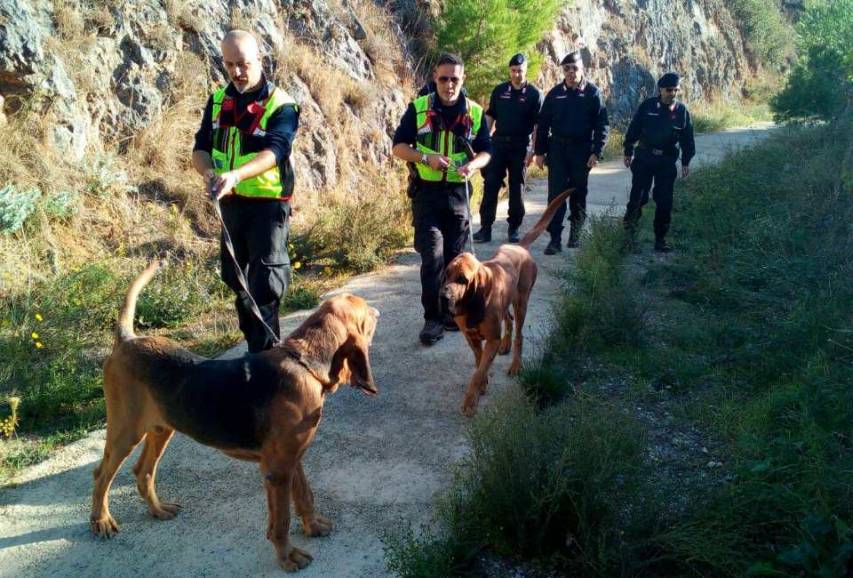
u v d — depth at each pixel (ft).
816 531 10.08
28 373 16.93
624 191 40.47
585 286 21.27
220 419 10.43
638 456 12.24
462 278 14.75
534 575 10.79
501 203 36.86
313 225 27.86
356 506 12.49
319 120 32.53
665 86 25.98
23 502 12.69
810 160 35.27
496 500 11.21
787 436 12.89
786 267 21.66
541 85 54.75
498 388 16.72
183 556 11.33
